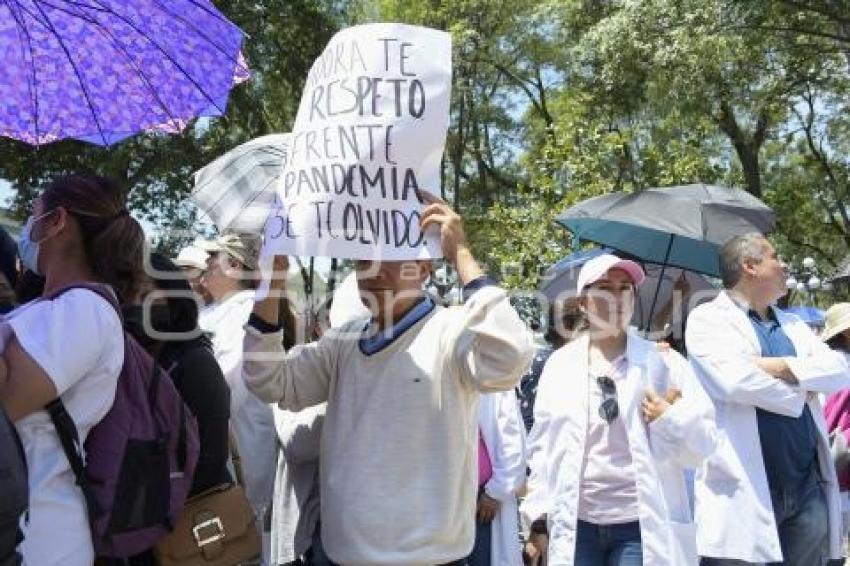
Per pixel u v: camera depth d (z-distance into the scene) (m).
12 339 2.39
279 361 2.92
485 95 28.16
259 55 19.64
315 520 3.38
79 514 2.47
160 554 2.82
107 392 2.52
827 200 29.31
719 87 18.31
